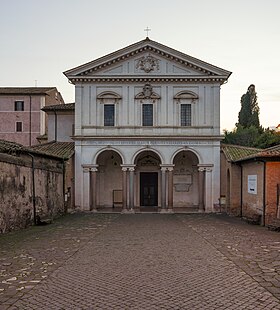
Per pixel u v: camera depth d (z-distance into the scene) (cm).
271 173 2630
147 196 4300
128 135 3875
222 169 3912
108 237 2042
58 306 897
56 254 1538
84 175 3916
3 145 2422
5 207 2252
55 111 4394
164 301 927
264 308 876
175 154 3888
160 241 1888
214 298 950
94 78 3891
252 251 1595
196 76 3872
